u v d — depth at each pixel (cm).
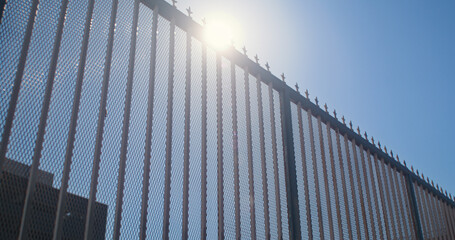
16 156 409
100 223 440
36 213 407
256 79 745
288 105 774
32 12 462
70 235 418
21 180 408
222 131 629
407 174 1093
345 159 877
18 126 417
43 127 430
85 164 450
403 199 1040
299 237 667
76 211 431
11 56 433
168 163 524
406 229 974
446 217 1216
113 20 536
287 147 730
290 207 680
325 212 758
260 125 703
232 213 589
